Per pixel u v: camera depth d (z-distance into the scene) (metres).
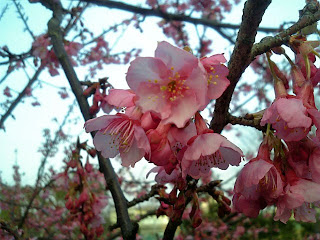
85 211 0.30
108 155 0.16
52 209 0.67
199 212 0.19
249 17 0.13
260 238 0.85
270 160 0.15
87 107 0.28
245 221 0.85
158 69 0.13
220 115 0.16
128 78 0.13
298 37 0.15
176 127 0.13
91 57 0.63
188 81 0.13
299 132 0.14
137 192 0.78
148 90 0.13
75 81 0.29
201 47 0.61
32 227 0.65
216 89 0.14
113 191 0.25
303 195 0.14
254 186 0.15
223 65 0.14
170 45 0.13
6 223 0.26
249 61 0.14
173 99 0.13
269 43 0.15
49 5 0.34
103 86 0.28
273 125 0.14
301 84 0.15
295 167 0.15
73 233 0.66
